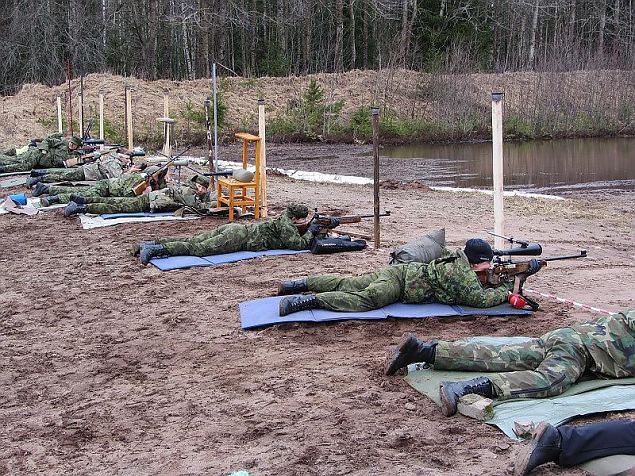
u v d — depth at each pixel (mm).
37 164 22047
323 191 20516
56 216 15992
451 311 8484
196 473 5309
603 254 12641
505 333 7957
